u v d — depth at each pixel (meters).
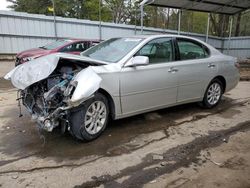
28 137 3.64
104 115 3.63
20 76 3.43
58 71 3.61
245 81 9.25
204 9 15.27
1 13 14.80
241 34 29.61
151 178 2.67
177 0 13.05
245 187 2.53
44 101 3.23
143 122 4.33
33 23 15.88
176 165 2.94
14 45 15.61
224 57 5.33
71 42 9.59
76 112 3.27
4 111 4.85
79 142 3.49
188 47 4.68
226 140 3.66
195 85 4.75
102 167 2.87
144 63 3.61
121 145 3.43
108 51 4.15
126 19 31.44
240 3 14.37
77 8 30.00
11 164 2.90
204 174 2.76
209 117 4.70
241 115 4.88
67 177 2.66
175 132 3.92
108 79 3.49
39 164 2.91
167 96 4.32
